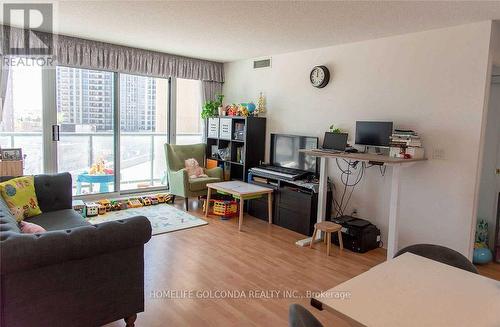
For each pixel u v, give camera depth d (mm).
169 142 5996
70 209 3691
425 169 3656
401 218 3865
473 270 1770
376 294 1426
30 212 3301
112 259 2121
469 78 3324
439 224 3582
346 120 4363
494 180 3971
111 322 2182
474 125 3311
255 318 2490
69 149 5098
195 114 6309
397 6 2906
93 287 2066
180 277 3090
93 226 2047
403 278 1579
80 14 3553
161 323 2395
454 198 3471
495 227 3854
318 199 4168
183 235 4191
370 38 3992
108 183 5512
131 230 2129
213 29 3893
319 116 4676
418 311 1304
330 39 4113
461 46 3359
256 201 5082
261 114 5496
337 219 4094
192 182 5207
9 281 1782
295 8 3066
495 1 2697
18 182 3322
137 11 3365
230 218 4992
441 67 3502
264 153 5516
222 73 6219
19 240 1761
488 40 3199
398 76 3834
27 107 4566
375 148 4016
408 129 3781
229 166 5727
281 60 5148
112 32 4262
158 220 4715
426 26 3438
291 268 3367
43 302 1897
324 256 3697
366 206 4215
